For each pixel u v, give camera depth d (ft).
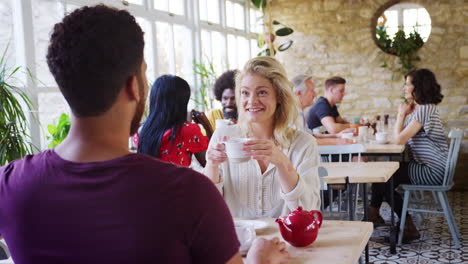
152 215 2.24
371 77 20.85
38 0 10.14
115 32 2.38
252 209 6.30
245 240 4.61
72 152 2.45
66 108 10.94
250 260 3.82
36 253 2.39
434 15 19.86
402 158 15.80
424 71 12.98
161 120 7.64
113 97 2.40
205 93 16.37
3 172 2.60
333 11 21.03
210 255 2.32
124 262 2.23
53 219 2.34
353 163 10.50
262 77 6.14
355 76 21.04
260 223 5.28
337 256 4.25
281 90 6.19
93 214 2.28
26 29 9.78
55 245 2.34
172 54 15.35
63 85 2.38
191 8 16.21
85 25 2.35
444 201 12.23
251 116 6.17
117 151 2.44
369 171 9.40
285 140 6.33
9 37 9.57
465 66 19.70
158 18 14.47
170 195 2.28
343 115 21.34
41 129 10.21
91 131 2.44
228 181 6.38
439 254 11.58
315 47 21.36
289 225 4.53
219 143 5.75
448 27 19.76
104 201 2.28
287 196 5.62
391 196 11.66
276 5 21.59
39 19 10.16
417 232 12.69
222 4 18.39
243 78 6.24
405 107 13.82
